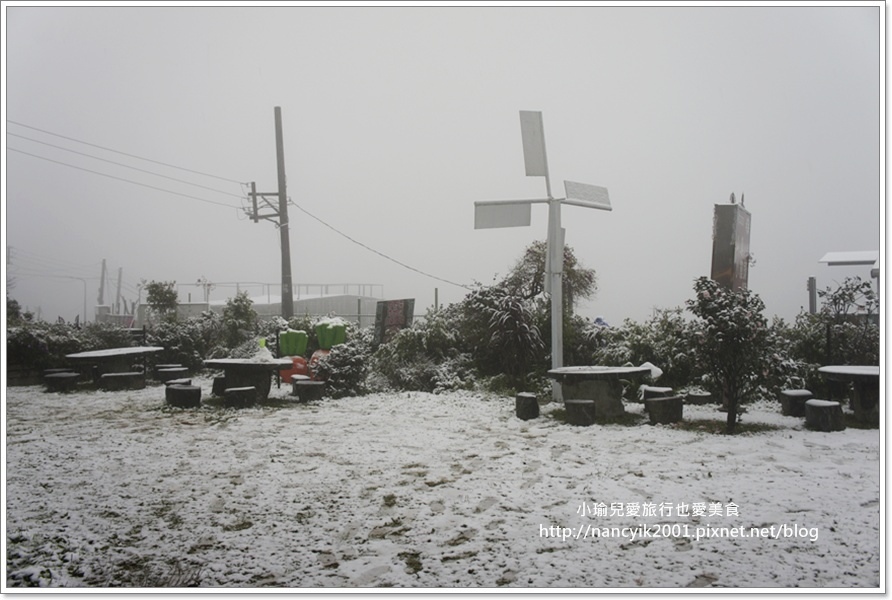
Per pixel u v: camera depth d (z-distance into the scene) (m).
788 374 9.58
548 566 4.09
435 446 7.57
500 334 12.24
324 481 6.07
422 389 12.94
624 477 6.02
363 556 4.33
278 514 5.17
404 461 6.82
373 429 8.73
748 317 7.84
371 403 11.38
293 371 14.21
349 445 7.65
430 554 4.33
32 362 15.48
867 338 10.61
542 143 10.97
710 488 5.58
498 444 7.62
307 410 10.61
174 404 10.97
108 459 7.05
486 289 12.81
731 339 7.89
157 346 16.94
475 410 10.34
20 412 10.63
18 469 6.62
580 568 4.05
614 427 8.52
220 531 4.82
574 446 7.41
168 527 4.91
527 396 9.35
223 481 6.12
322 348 15.35
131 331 18.12
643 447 7.26
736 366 8.02
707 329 8.00
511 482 5.93
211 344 19.02
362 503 5.41
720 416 9.12
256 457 7.08
